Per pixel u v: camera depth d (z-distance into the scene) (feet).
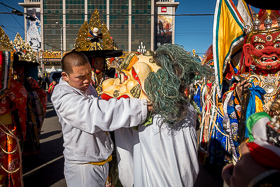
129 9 200.34
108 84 6.15
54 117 27.66
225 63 10.15
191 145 5.44
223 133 11.57
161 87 4.79
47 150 15.38
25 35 198.59
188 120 5.51
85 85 5.62
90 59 11.50
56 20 199.72
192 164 5.49
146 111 5.01
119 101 5.09
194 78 5.36
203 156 12.63
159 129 5.13
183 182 5.18
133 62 5.59
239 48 10.63
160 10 207.82
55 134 19.42
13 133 8.57
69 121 5.19
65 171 5.87
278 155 2.66
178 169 5.10
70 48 201.77
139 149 5.63
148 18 201.98
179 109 5.03
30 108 13.29
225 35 10.04
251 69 8.77
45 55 133.49
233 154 9.18
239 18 9.98
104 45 12.33
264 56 8.09
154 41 207.00
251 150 2.88
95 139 5.69
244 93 8.27
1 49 8.93
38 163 13.16
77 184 5.62
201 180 11.05
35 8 200.64
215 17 10.14
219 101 12.05
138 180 5.54
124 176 6.10
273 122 3.14
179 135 5.28
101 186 5.89
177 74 5.02
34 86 14.07
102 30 12.39
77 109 4.96
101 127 4.92
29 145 13.19
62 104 5.16
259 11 8.74
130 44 201.67
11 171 8.39
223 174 3.51
